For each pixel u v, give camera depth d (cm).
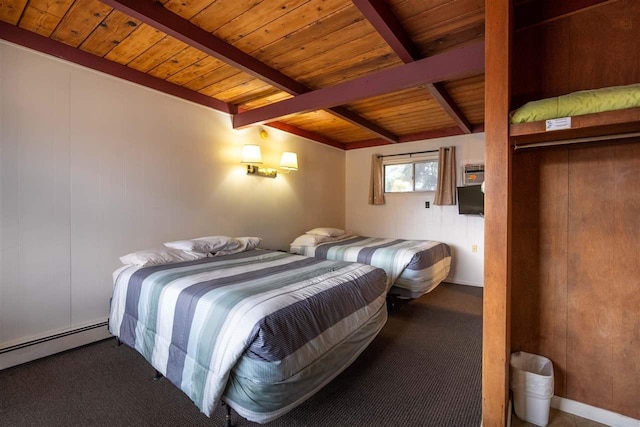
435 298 371
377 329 216
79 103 234
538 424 144
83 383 186
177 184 300
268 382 128
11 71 203
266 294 160
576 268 148
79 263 236
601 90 113
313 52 231
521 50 156
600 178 142
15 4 182
